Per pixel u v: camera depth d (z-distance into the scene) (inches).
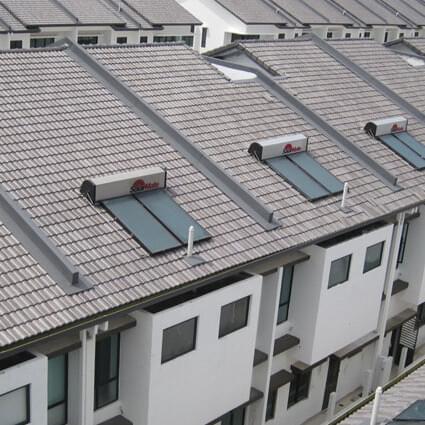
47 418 836.0
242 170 1177.4
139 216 976.9
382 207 1233.4
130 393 903.7
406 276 1424.7
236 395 1034.7
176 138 1170.6
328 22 3612.2
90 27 2733.8
